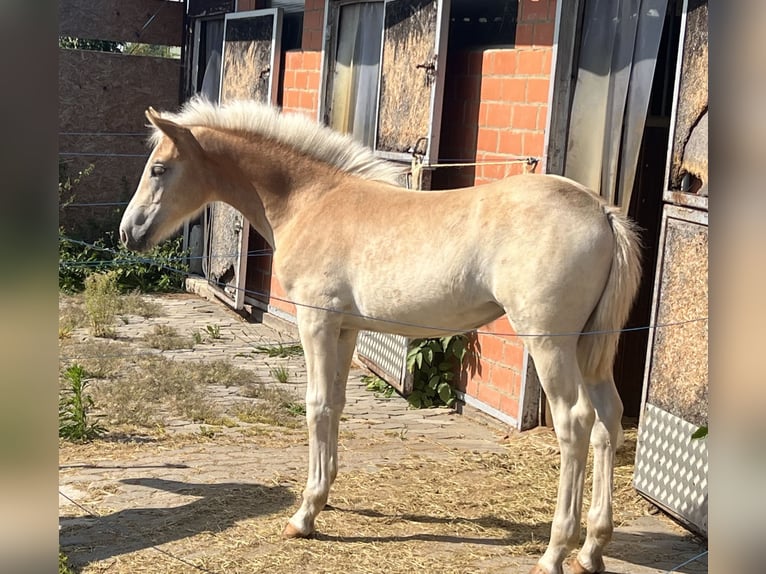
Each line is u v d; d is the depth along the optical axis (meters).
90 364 6.78
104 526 3.94
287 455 5.07
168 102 11.30
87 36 10.79
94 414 5.64
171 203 4.20
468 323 3.68
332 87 8.00
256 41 8.88
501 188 3.54
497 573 3.60
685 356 4.12
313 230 3.91
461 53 6.33
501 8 7.09
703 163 3.99
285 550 3.76
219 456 5.00
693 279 4.05
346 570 3.58
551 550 3.43
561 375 3.34
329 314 3.85
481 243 3.45
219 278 9.55
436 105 6.08
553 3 5.35
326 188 4.01
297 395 6.44
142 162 11.24
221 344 8.03
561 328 3.33
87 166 10.89
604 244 3.34
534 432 5.57
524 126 5.65
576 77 5.32
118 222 11.04
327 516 4.18
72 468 4.71
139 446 5.13
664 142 6.05
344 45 7.83
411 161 6.31
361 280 3.75
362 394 6.68
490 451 5.29
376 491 4.54
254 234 9.23
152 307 9.22
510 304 3.40
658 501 4.30
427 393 6.41
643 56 4.86
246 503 4.27
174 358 7.36
